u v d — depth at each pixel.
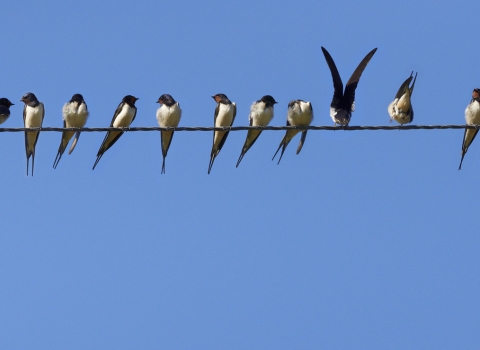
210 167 18.45
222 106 18.19
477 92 17.44
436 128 15.23
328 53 17.42
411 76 17.19
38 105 18.45
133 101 18.30
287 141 18.16
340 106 17.36
